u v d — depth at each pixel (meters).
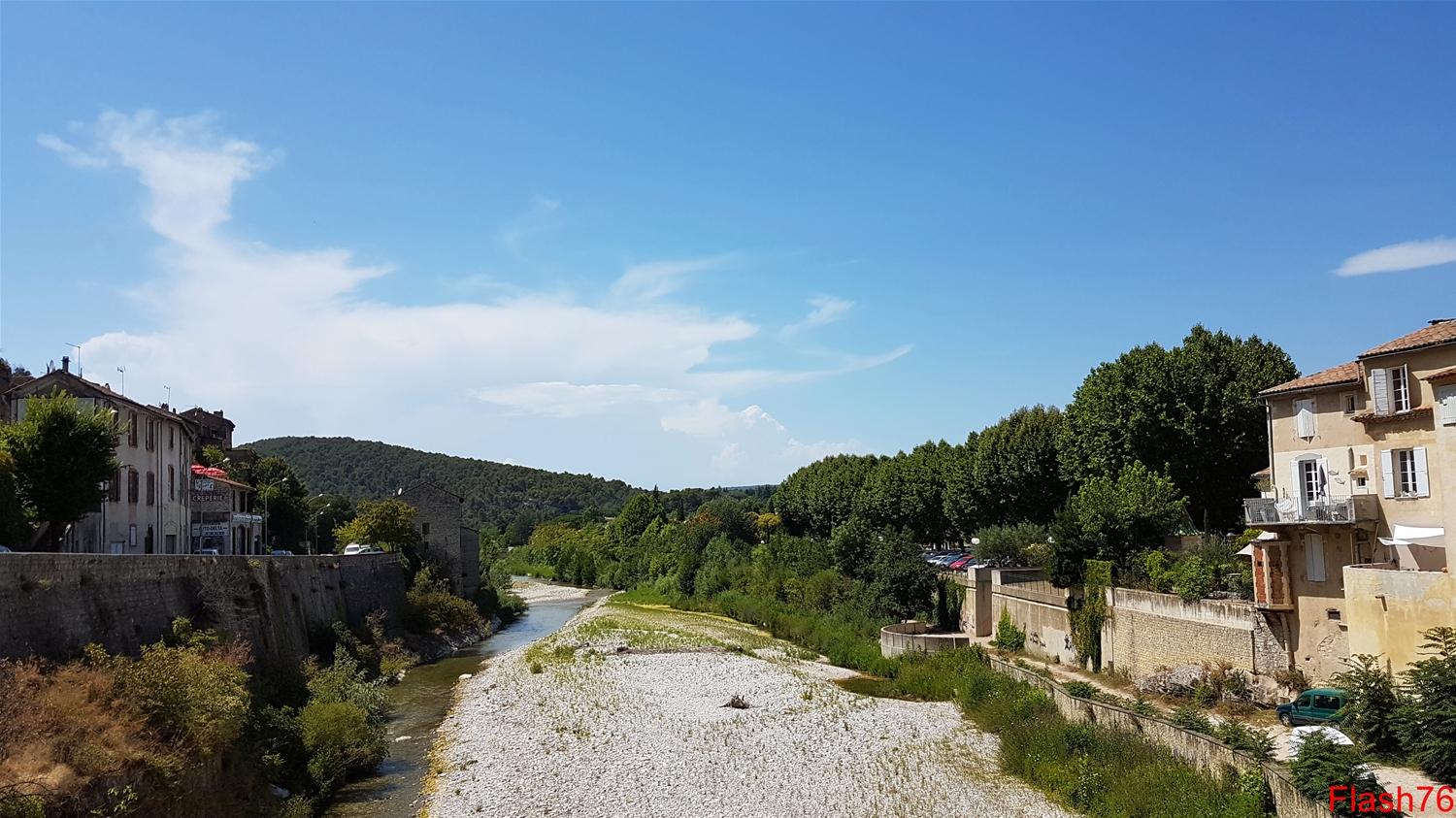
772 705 52.59
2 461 40.69
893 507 108.94
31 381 52.88
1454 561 29.16
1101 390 65.31
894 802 34.38
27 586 27.53
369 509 97.19
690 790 36.69
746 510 163.88
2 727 21.42
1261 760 28.47
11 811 19.16
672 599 117.56
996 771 38.06
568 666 66.19
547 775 39.00
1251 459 58.53
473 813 34.34
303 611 55.50
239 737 30.47
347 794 37.00
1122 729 37.44
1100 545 53.94
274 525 99.19
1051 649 56.28
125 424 48.19
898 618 75.38
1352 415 38.44
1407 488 35.66
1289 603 38.62
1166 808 29.06
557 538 199.38
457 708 53.91
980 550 77.19
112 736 23.48
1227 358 59.94
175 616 36.97
